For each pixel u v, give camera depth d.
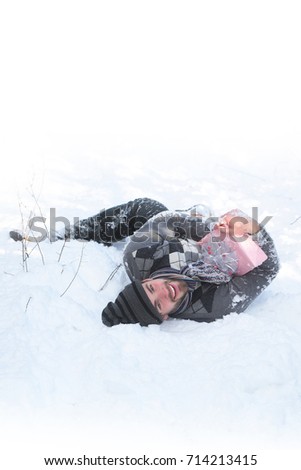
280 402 3.19
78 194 5.75
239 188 6.16
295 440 2.97
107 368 3.27
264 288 4.01
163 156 6.87
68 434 2.91
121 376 3.24
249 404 3.15
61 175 6.14
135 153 6.89
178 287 3.72
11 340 3.44
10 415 2.95
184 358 3.47
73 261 4.24
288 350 3.45
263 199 5.94
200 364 3.42
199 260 3.98
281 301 4.14
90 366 3.28
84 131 7.50
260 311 4.08
